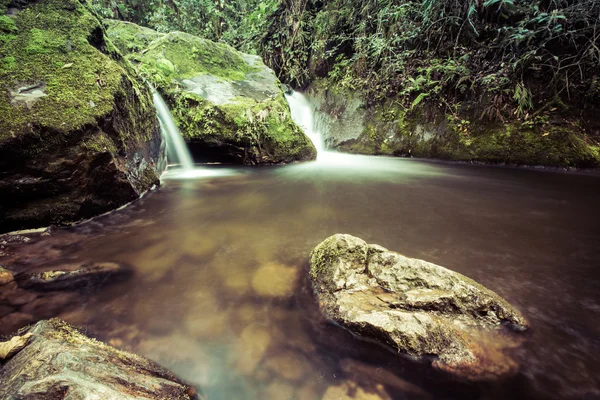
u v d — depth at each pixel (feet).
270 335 5.54
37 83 10.41
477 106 23.50
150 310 6.18
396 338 5.02
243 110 22.13
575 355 4.97
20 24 11.75
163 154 19.19
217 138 21.52
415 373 4.75
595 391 4.38
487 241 9.57
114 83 12.07
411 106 26.55
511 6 22.88
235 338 5.47
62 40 12.14
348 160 25.95
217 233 10.16
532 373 4.68
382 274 6.49
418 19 27.12
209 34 41.83
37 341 4.56
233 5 43.16
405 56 27.20
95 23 13.84
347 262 6.83
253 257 8.50
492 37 23.86
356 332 5.43
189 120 21.53
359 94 30.50
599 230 10.42
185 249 8.93
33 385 3.44
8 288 6.68
